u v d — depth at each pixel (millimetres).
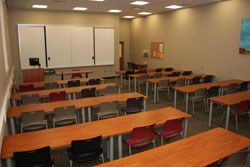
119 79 10664
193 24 8117
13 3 7422
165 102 6539
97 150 2646
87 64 10305
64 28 9516
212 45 7367
